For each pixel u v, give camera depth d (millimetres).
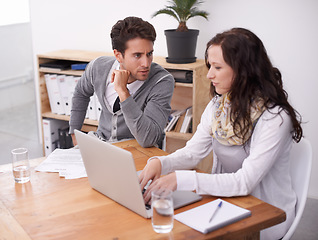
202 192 1604
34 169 1914
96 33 3811
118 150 1447
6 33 4375
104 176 1594
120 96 2141
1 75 4496
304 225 2820
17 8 4230
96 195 1666
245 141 1733
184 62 3072
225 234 1376
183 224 1426
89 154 1629
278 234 1767
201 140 1933
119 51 2189
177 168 1853
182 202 1561
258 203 1571
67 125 3926
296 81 3061
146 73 2189
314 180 3146
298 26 2943
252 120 1673
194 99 3018
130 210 1539
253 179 1624
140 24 2117
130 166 1423
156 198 1366
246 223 1433
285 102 1688
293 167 1908
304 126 3111
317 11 2852
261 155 1638
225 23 3178
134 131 2141
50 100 3762
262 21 3051
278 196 1795
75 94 2666
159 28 3461
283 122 1640
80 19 3854
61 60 3818
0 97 4539
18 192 1695
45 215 1518
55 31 4039
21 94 4492
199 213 1473
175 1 2947
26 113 4516
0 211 1550
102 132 2521
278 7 2971
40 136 4508
